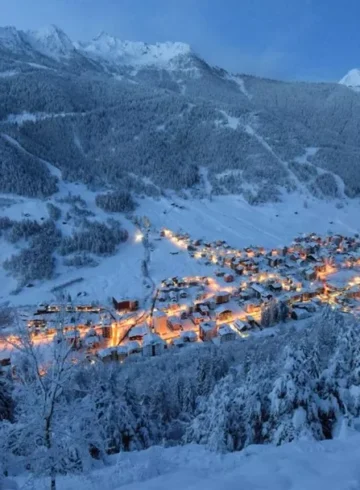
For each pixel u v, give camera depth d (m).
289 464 9.19
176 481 9.27
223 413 16.59
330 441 10.98
